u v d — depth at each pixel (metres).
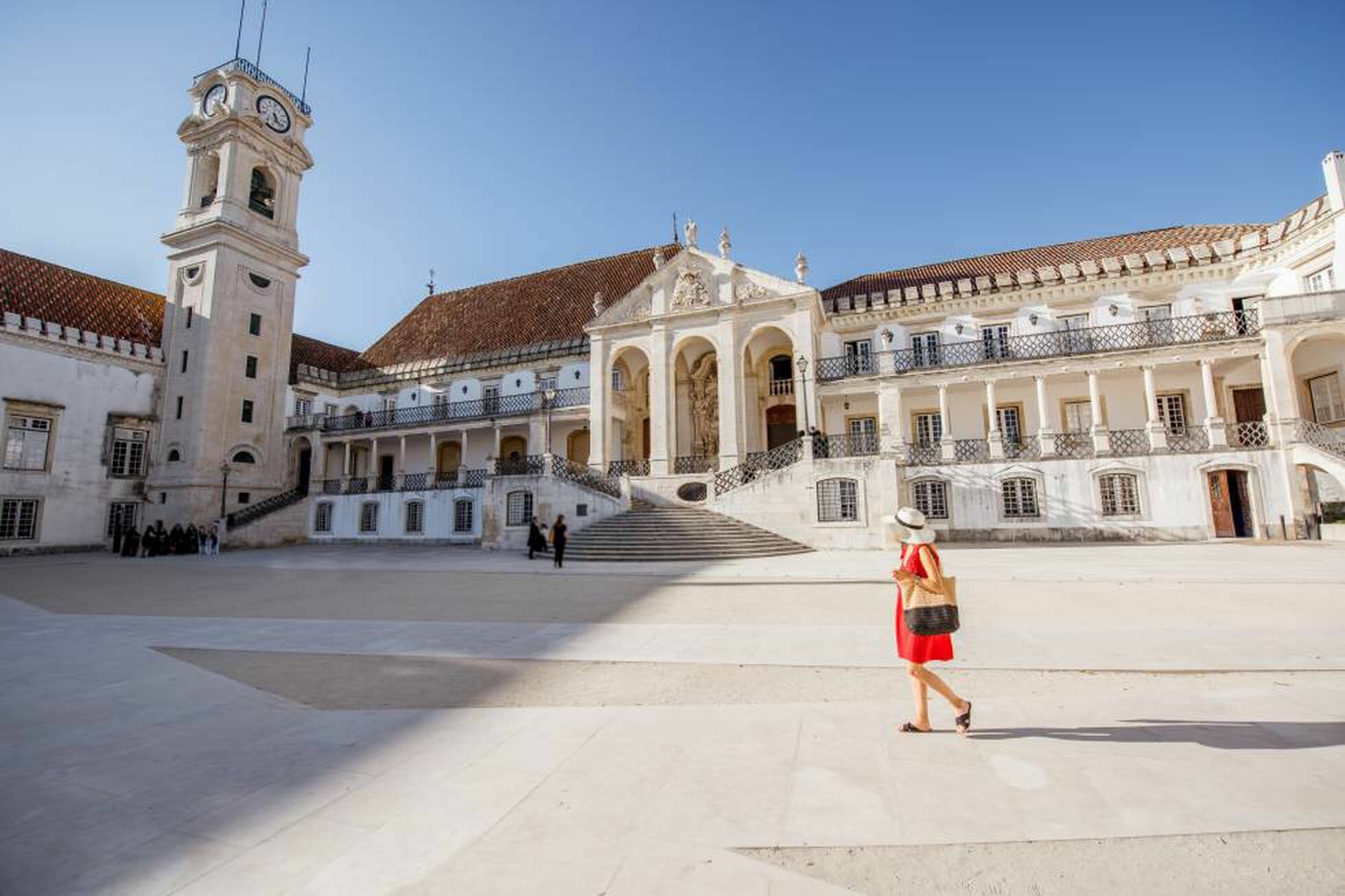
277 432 36.56
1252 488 21.44
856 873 2.86
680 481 26.48
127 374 32.75
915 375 26.81
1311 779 3.64
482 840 3.22
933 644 4.54
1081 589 11.27
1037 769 3.89
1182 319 24.30
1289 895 2.62
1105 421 26.27
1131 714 4.83
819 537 22.34
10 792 3.90
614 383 31.41
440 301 45.12
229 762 4.36
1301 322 21.69
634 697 5.72
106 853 3.18
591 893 2.73
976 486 24.50
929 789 3.66
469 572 17.14
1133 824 3.19
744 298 28.19
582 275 40.31
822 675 6.30
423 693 5.96
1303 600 9.52
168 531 32.16
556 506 24.75
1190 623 8.17
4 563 24.25
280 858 3.10
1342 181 21.52
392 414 36.75
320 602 12.00
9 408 28.00
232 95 35.53
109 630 9.34
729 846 3.11
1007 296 28.19
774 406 31.03
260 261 36.28
